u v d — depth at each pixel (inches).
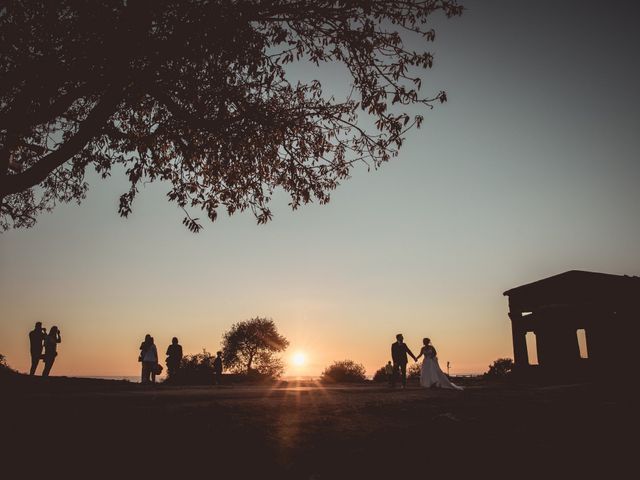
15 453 193.6
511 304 1061.8
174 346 811.4
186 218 337.7
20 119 266.7
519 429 262.1
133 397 408.5
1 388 479.5
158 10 262.5
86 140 280.4
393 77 305.9
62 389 510.9
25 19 257.8
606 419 286.0
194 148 334.3
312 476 182.5
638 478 174.6
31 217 433.7
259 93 331.0
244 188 386.0
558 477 177.0
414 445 227.8
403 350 714.8
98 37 261.6
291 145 351.6
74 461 190.4
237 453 212.4
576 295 956.0
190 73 298.4
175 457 203.5
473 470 187.5
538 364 986.1
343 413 329.4
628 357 873.5
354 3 281.6
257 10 277.7
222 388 726.5
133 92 290.7
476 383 874.8
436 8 294.0
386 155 343.6
